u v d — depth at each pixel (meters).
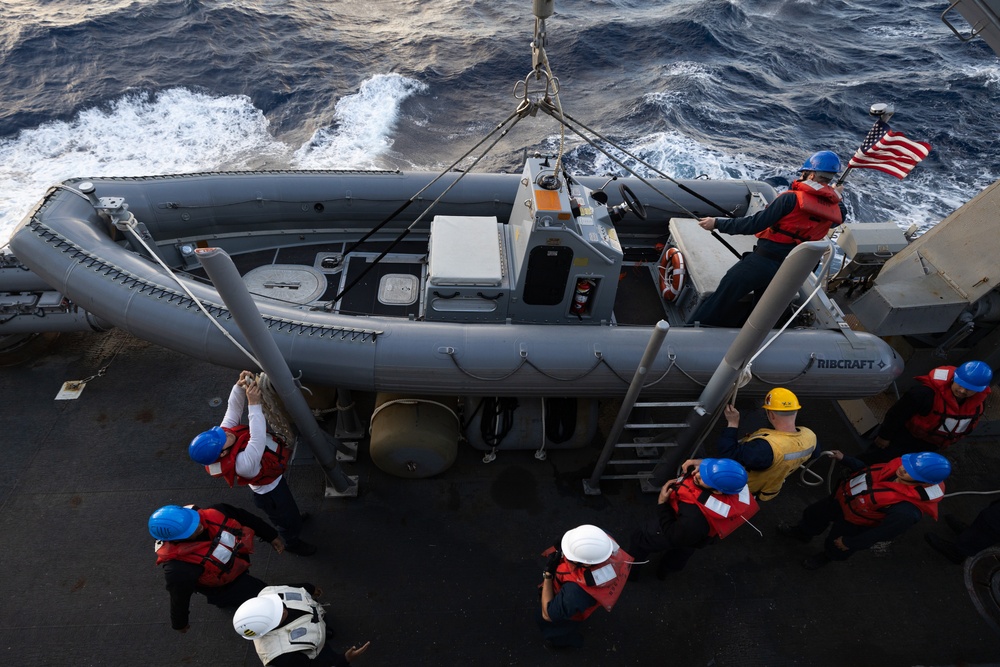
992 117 14.52
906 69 17.22
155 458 4.35
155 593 3.64
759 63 17.16
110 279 3.79
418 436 3.96
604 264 3.94
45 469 4.23
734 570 3.93
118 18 16.02
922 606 3.84
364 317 3.93
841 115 14.62
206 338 3.63
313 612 2.74
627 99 14.85
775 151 13.09
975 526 3.82
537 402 4.25
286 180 5.17
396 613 3.62
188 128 12.75
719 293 4.11
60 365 4.93
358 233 5.52
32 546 3.81
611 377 3.80
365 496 4.19
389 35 17.45
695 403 3.65
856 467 3.53
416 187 5.31
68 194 4.38
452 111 14.12
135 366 4.97
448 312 4.16
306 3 18.72
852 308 4.48
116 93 13.40
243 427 3.19
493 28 18.12
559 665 3.46
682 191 5.45
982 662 3.61
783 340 3.96
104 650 3.39
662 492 3.23
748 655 3.56
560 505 4.22
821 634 3.68
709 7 19.50
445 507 4.16
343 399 4.16
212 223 5.10
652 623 3.65
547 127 13.49
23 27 15.17
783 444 3.18
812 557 3.92
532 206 3.79
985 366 3.53
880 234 4.78
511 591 3.75
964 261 4.23
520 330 3.85
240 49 15.59
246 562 3.06
